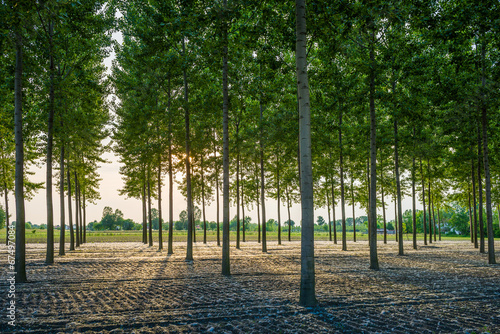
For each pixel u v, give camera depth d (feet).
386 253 83.46
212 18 31.30
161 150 73.10
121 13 64.03
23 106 51.93
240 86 57.11
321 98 61.77
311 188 28.04
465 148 77.15
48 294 31.53
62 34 52.24
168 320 22.56
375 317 23.50
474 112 60.13
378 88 55.11
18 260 38.14
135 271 47.65
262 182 84.38
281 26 36.11
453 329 20.77
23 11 31.96
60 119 57.93
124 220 461.78
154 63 62.54
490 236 60.03
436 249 99.09
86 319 22.74
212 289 34.27
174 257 68.39
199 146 74.18
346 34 31.01
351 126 87.71
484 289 34.83
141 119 71.61
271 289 34.40
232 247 100.89
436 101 58.08
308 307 26.20
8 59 42.73
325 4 28.27
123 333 19.86
